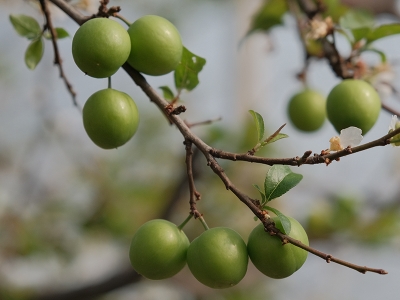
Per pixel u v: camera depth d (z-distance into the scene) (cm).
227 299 130
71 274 134
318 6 99
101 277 125
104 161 141
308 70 99
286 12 105
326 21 92
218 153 79
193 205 80
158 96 82
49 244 129
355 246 131
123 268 117
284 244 77
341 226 129
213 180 124
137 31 82
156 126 150
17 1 101
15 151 142
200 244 78
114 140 82
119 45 80
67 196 137
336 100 87
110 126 82
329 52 94
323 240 131
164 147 150
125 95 82
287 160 77
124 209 137
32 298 118
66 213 134
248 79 176
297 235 78
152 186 144
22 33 89
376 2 117
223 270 78
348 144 78
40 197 134
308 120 98
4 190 131
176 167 140
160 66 82
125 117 82
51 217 131
